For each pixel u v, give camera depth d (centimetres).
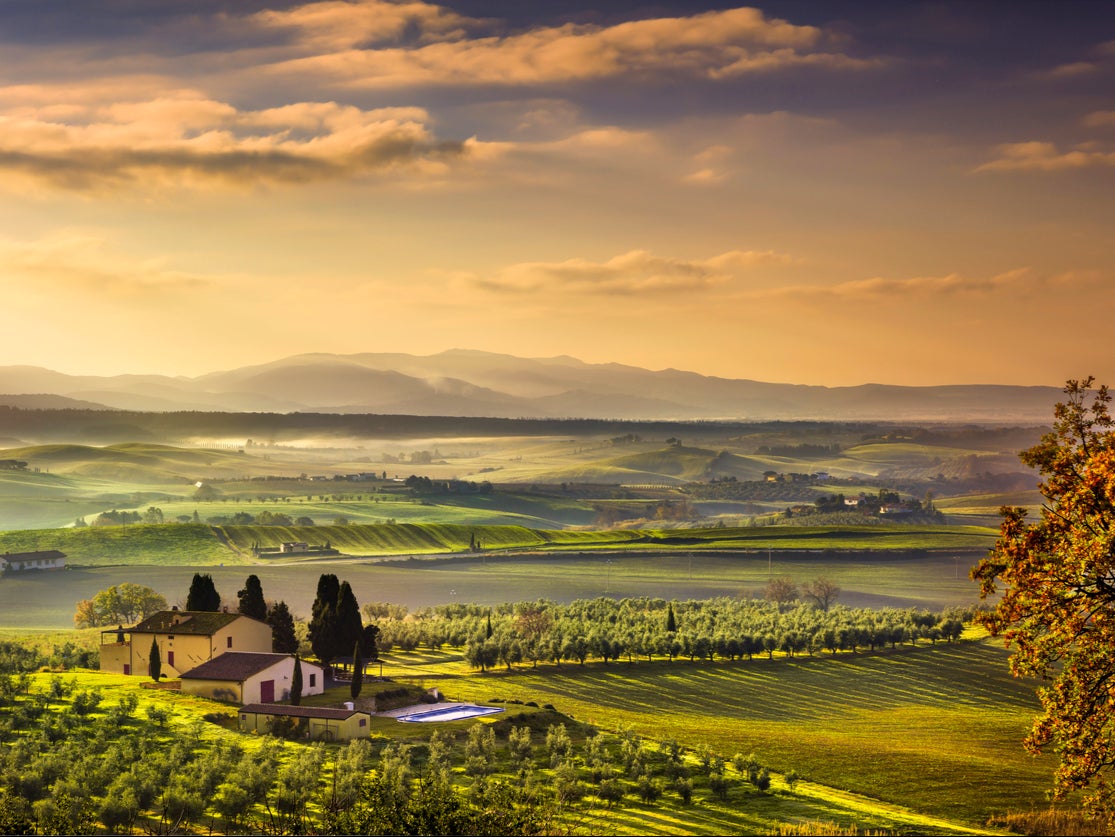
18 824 6225
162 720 9944
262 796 7412
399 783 7119
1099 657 4944
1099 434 5175
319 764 8156
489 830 5581
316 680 12281
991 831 7862
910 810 8512
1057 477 5147
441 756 9062
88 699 10519
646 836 7281
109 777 7575
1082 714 4959
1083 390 5297
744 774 9312
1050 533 5078
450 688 13862
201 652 12888
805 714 13800
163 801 6988
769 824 7806
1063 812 8225
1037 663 5134
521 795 6994
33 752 8456
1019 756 11094
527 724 11150
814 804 8456
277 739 9619
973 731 12756
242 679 11381
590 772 9000
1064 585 4988
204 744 9231
